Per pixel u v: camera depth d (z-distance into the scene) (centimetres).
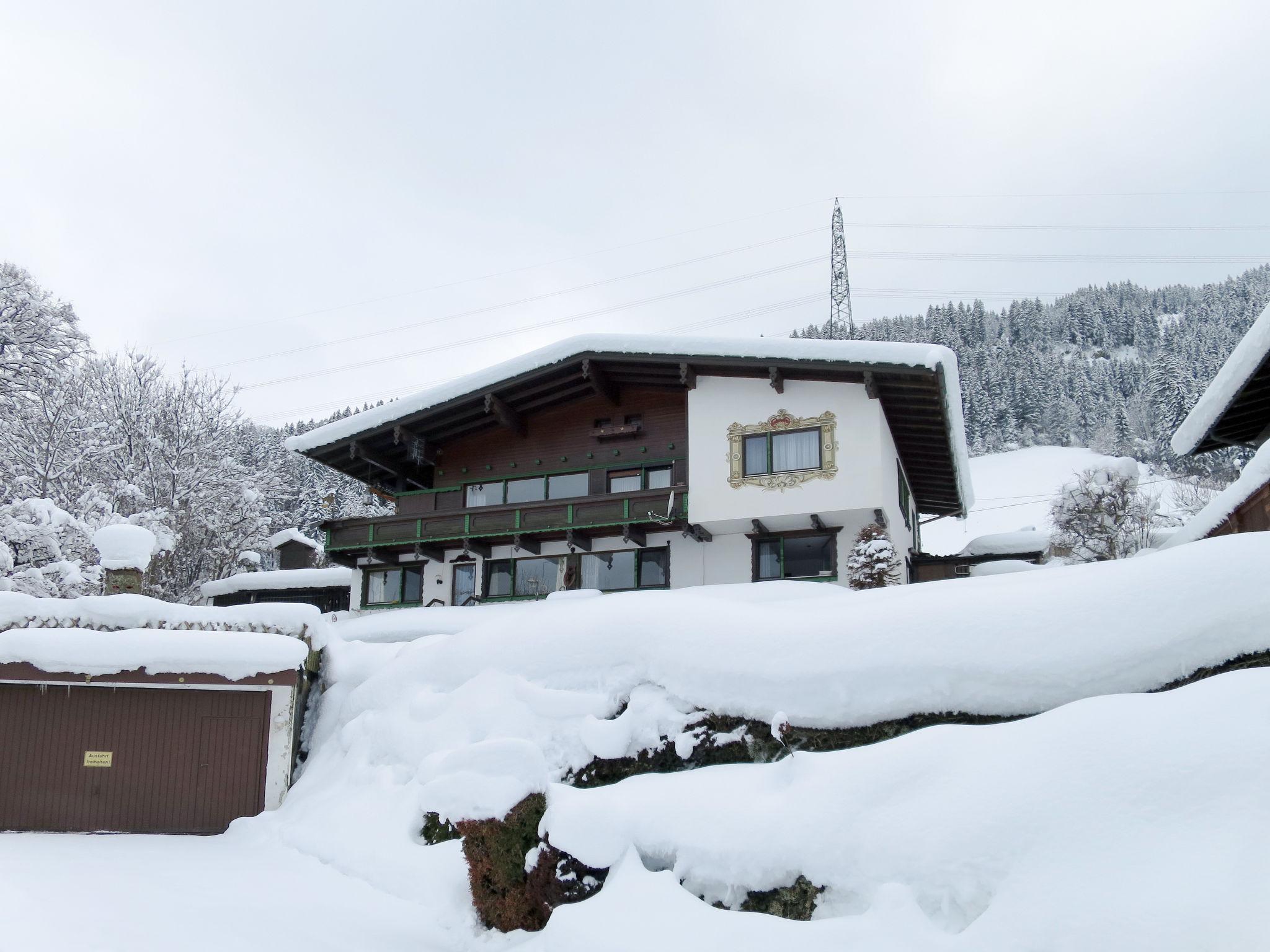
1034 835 538
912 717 820
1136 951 450
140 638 1352
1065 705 634
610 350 2145
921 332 11531
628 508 2130
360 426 2412
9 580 2120
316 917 794
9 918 682
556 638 1098
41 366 2750
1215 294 11981
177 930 703
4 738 1344
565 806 727
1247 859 465
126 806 1330
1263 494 1318
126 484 3120
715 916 600
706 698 934
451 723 1091
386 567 2552
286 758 1350
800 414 2053
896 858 579
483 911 746
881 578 1775
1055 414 8712
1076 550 2089
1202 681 606
